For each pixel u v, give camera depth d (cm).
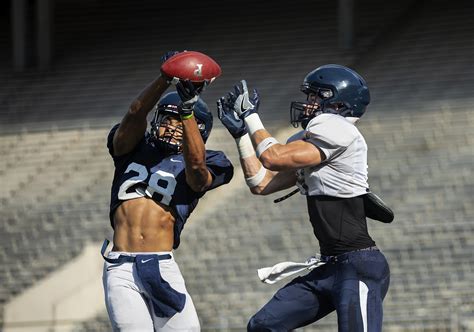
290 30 6881
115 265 1569
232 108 1619
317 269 1577
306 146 1523
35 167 5922
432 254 4169
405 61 6062
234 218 4816
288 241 4525
